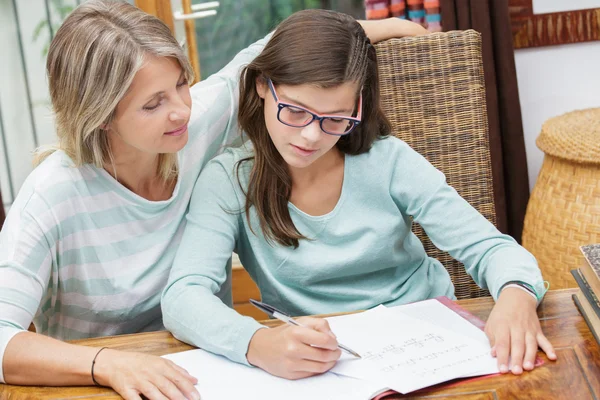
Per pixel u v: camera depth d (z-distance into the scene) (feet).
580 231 6.53
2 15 9.28
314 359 3.22
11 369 3.45
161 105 3.89
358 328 3.63
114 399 3.23
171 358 3.56
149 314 4.52
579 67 8.05
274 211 4.31
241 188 4.36
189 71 4.00
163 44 3.82
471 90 5.24
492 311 3.59
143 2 8.08
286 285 4.49
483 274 4.07
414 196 4.39
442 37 5.22
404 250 4.65
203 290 3.88
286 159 3.98
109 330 4.51
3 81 9.52
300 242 4.38
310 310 4.46
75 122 3.89
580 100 8.15
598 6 7.83
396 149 4.47
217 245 4.22
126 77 3.73
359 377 3.18
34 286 3.88
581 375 3.08
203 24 8.90
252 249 4.46
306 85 3.72
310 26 3.83
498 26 7.43
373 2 7.69
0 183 9.54
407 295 4.61
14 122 9.70
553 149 6.66
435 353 3.33
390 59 5.30
